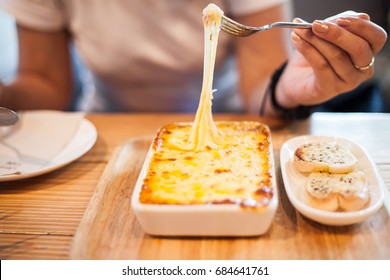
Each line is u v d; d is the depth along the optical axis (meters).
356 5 2.29
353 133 1.12
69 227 0.80
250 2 1.36
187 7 1.40
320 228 0.76
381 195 0.75
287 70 1.14
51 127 1.15
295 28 0.86
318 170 0.84
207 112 0.91
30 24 1.50
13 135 1.12
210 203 0.70
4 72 2.40
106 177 0.95
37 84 1.51
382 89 1.99
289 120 1.21
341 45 0.83
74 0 1.46
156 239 0.75
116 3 1.41
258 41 1.40
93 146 1.12
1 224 0.81
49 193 0.91
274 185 0.75
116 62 1.50
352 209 0.73
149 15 1.41
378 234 0.74
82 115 1.20
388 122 1.18
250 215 0.70
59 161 1.00
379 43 0.85
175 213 0.70
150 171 0.81
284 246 0.72
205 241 0.74
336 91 0.96
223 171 0.80
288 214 0.80
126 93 1.61
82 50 1.53
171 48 1.46
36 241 0.77
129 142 1.11
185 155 0.87
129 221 0.80
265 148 0.88
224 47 1.48
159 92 1.58
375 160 0.98
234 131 0.98
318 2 2.31
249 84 1.45
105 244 0.74
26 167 0.98
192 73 1.51
